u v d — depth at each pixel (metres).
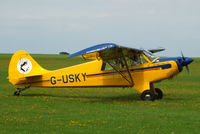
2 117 11.38
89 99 16.86
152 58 16.50
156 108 13.60
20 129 9.56
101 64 16.95
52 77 17.84
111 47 13.88
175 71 16.08
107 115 11.84
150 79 16.30
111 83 16.84
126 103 15.21
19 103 14.89
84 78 17.27
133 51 16.28
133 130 9.45
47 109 13.20
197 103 15.16
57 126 9.96
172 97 17.70
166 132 9.23
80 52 14.21
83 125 10.09
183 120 10.91
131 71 16.48
